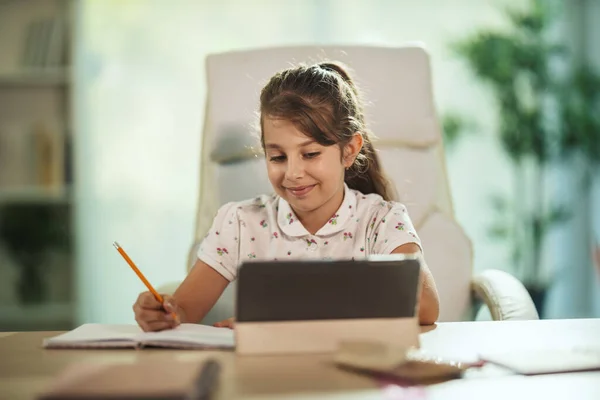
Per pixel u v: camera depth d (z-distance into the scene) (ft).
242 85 5.85
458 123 10.54
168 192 10.64
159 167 10.62
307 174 4.42
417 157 5.94
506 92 10.42
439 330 3.76
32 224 10.32
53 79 10.28
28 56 10.27
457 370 2.78
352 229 4.81
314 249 4.80
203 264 4.97
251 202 5.12
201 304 4.88
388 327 3.17
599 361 2.93
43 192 10.18
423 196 5.87
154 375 2.48
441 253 5.76
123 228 10.59
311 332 3.15
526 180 11.03
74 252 10.29
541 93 10.70
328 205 4.77
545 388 2.63
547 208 11.12
